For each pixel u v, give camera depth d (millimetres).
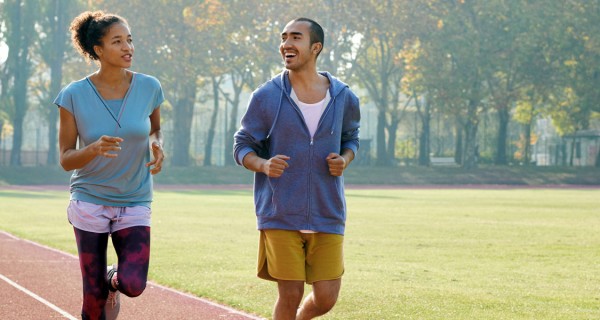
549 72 58969
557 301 9023
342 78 63219
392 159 65625
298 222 5504
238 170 60094
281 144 5570
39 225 20234
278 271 5551
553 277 11086
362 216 23531
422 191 44438
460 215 24000
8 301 8883
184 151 63125
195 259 13102
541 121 97250
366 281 10539
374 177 58250
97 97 5746
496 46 58375
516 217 23125
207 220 21812
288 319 5664
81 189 5695
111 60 5707
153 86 5887
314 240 5613
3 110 62656
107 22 5695
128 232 5711
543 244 15672
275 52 60812
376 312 8250
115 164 5672
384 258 13352
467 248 14953
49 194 39188
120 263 5613
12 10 62250
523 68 58750
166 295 9430
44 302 8852
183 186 52875
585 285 10312
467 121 61312
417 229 19062
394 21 57969
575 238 16859
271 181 5551
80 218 5680
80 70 62125
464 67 59125
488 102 61094
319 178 5555
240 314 8172
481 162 68688
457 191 44594
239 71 63688
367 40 61312
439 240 16453
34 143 96312
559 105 64000
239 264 12453
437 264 12555
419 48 59375
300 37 5547
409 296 9273
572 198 35219
